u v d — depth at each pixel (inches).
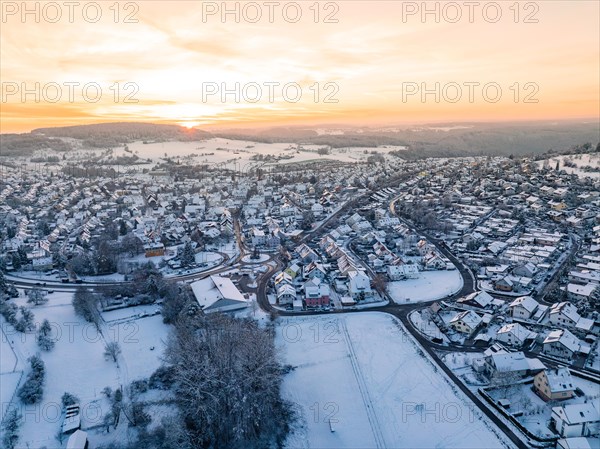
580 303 4562.0
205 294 4768.7
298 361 3804.1
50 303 4746.6
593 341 3907.5
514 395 3267.7
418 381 3511.3
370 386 3484.3
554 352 3752.5
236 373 3142.2
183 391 3171.8
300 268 5831.7
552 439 2834.6
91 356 3784.5
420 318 4488.2
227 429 2923.2
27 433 2940.5
